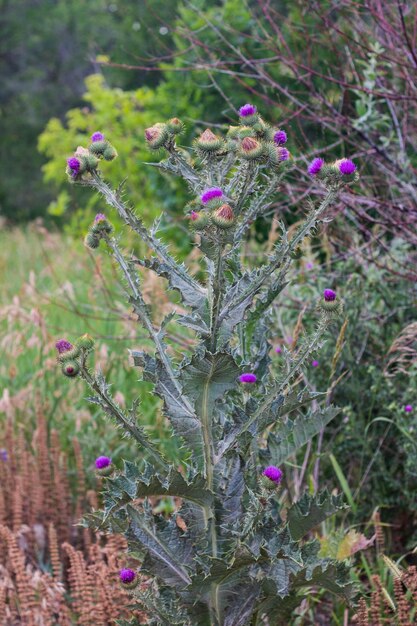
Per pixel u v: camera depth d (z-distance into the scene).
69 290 6.46
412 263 4.53
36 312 5.61
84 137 10.56
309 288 4.74
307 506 2.86
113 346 5.81
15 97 23.86
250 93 6.36
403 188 4.74
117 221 8.84
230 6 6.43
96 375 2.79
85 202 11.94
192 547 2.88
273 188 2.70
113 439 4.95
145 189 9.30
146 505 2.92
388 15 4.99
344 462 4.36
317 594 3.91
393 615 3.57
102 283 5.62
